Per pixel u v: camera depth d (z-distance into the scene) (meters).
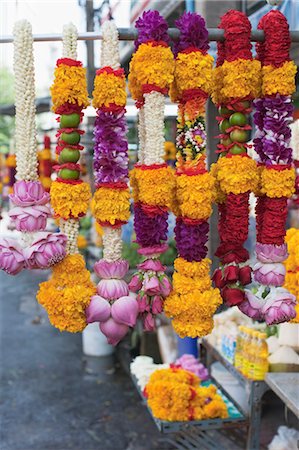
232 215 1.42
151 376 2.80
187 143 1.39
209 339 3.16
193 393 2.56
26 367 4.76
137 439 3.49
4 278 8.88
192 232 1.39
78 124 1.35
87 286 1.37
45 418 3.79
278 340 2.60
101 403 4.02
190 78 1.34
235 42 1.37
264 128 1.45
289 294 1.48
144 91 1.33
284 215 1.46
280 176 1.42
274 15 1.40
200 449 2.54
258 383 2.54
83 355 4.98
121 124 1.34
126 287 1.40
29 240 1.35
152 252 1.38
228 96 1.40
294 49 2.26
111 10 3.85
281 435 2.80
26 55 1.31
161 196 1.33
